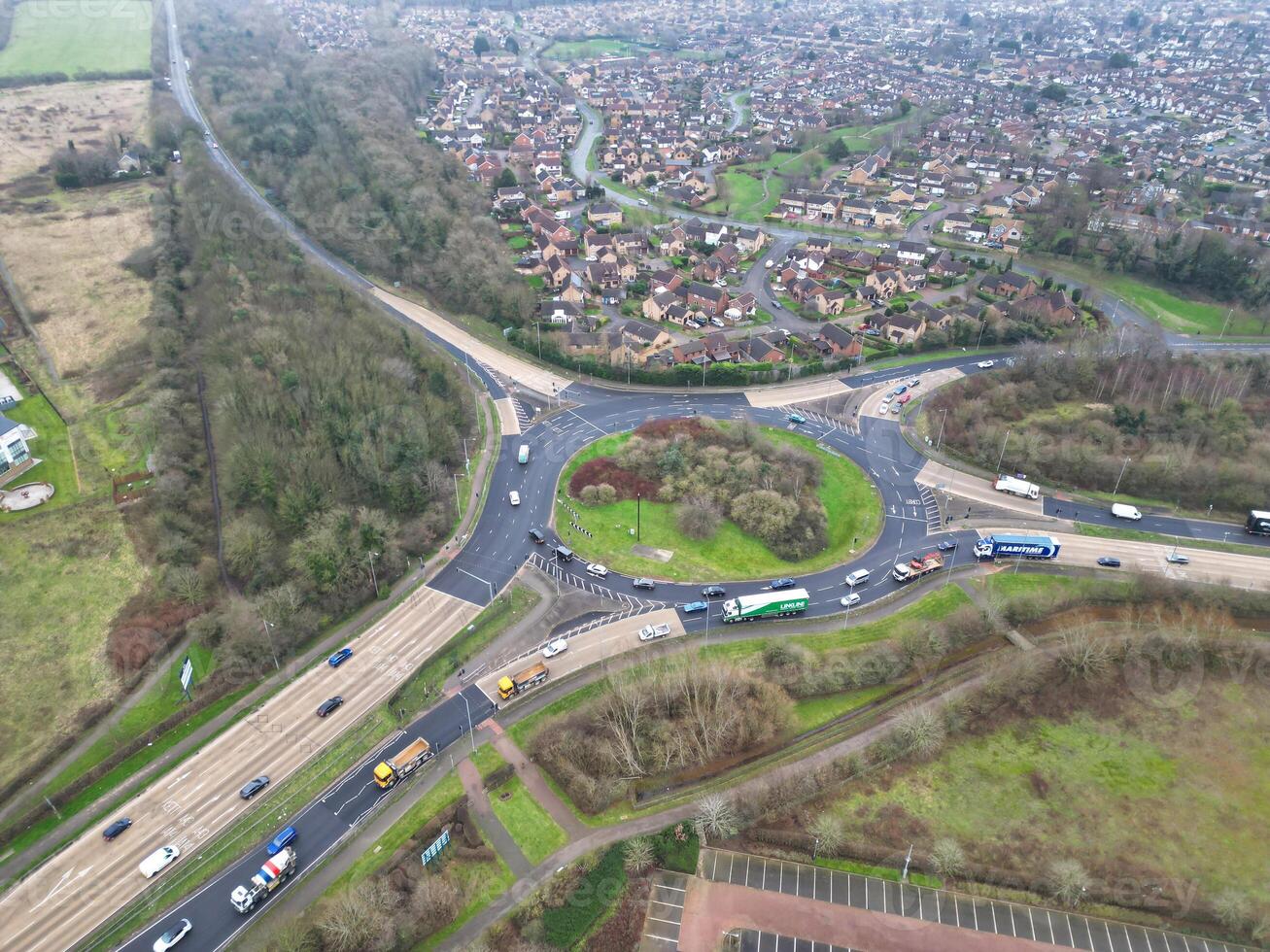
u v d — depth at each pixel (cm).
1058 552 13575
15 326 16988
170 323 16825
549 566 13125
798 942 8381
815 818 9506
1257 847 9275
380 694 10688
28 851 8694
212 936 8025
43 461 13538
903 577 12950
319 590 11781
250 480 12738
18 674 10331
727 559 13550
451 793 9538
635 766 9781
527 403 17700
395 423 14588
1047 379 18138
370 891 8244
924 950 8350
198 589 11425
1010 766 10150
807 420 17262
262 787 9412
